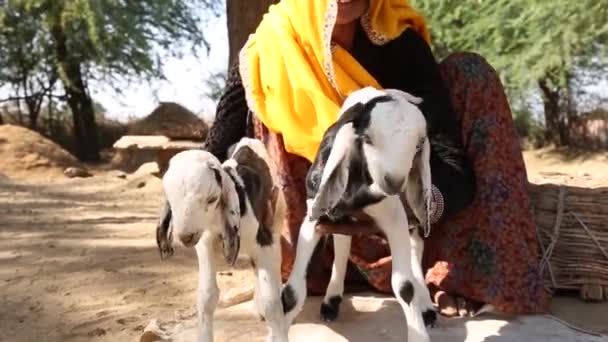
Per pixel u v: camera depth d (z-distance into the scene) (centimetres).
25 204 445
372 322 169
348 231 149
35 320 209
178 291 231
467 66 181
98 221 372
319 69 166
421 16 176
